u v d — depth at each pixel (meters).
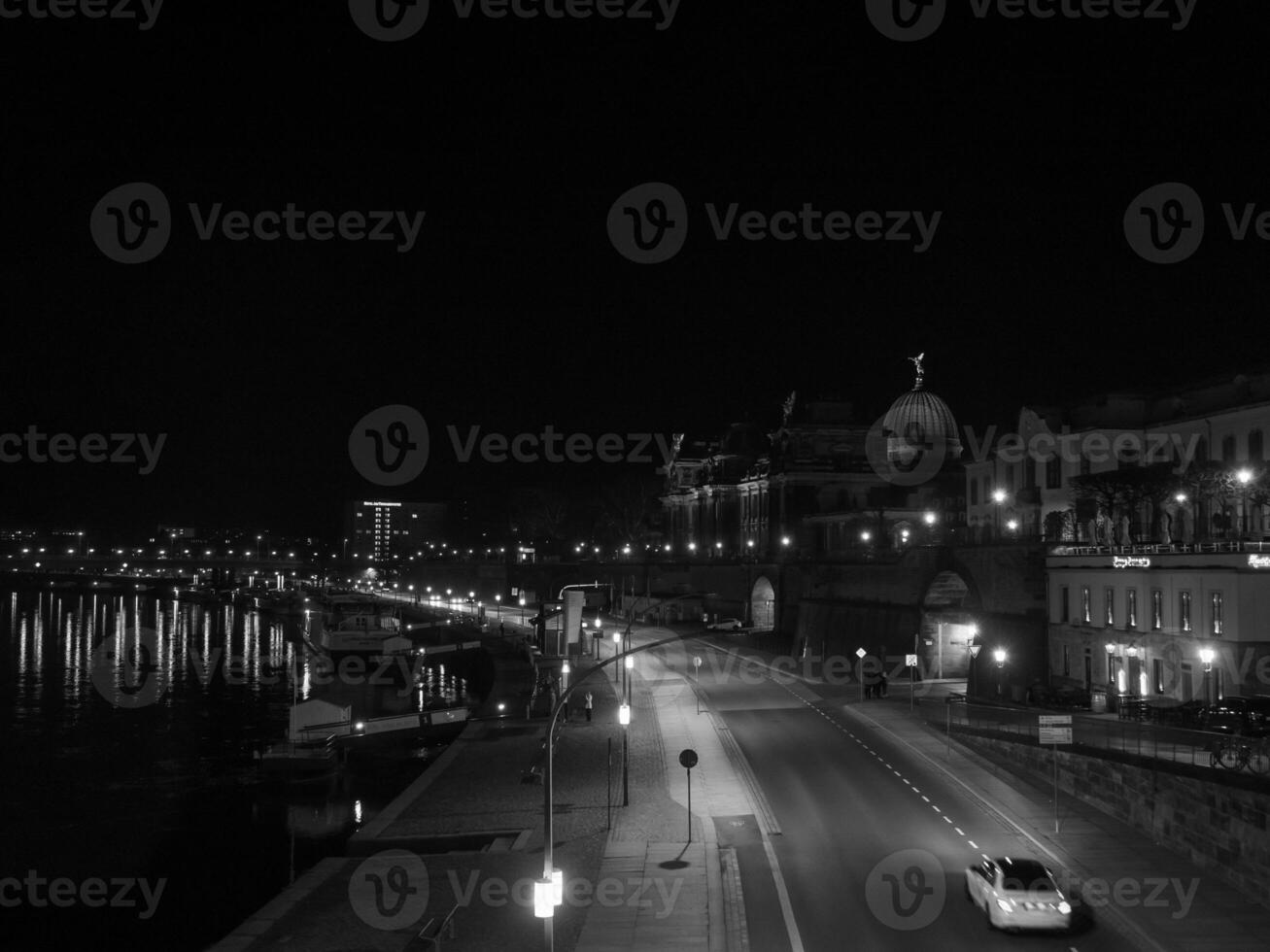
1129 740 47.62
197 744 89.06
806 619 112.81
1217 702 50.66
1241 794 35.91
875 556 107.12
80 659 154.62
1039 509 88.75
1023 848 41.12
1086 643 69.19
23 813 66.00
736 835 44.12
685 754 44.75
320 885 41.12
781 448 149.62
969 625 84.88
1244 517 70.62
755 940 32.31
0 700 114.00
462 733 72.44
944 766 55.41
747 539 161.75
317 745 75.44
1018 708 67.44
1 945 45.06
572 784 55.56
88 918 48.12
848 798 49.41
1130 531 75.75
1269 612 54.22
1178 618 59.94
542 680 98.38
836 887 37.16
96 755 84.38
